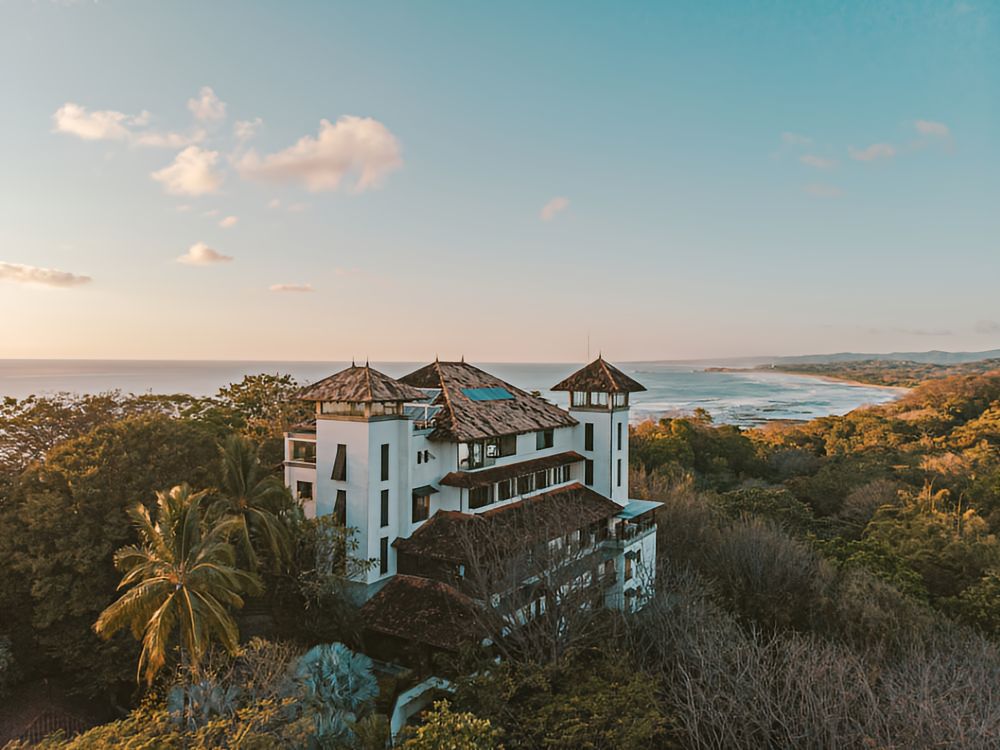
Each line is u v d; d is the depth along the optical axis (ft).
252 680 82.38
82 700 99.76
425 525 123.24
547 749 79.20
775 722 84.94
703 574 163.32
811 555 162.61
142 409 157.79
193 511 85.66
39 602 99.25
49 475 102.89
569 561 112.16
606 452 160.25
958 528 184.44
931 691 82.89
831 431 392.88
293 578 112.27
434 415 133.18
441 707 75.31
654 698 86.38
